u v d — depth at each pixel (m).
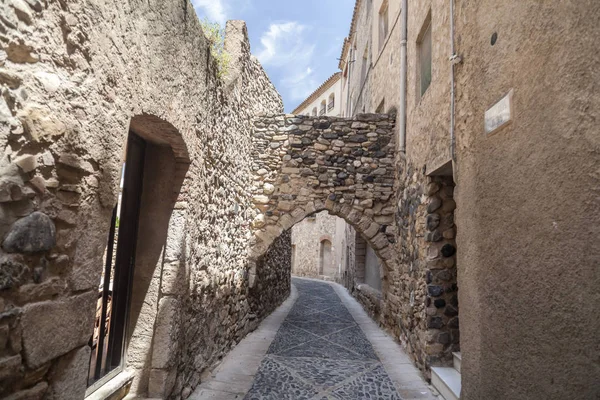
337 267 15.35
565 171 1.45
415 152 4.54
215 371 3.88
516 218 1.81
